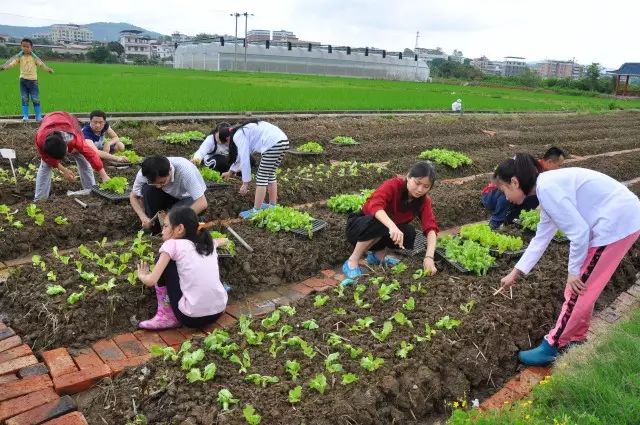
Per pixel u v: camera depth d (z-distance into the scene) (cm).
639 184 1190
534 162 483
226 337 455
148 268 528
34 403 388
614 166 1336
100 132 986
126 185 827
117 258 592
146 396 391
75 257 590
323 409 377
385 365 429
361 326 481
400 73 8050
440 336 466
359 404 385
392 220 604
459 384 437
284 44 7994
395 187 585
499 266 624
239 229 706
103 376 429
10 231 654
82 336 483
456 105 2531
